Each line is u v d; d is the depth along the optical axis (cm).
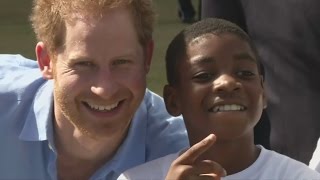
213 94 229
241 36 237
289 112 295
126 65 235
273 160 237
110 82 232
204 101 231
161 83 634
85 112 237
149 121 271
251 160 237
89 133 241
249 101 230
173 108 245
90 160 260
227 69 231
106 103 234
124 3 234
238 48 232
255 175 234
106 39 230
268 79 301
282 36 295
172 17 1027
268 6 298
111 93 231
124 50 232
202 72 232
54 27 235
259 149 243
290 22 292
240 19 312
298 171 232
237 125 227
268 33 299
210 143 207
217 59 231
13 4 1184
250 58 234
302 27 291
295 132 293
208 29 237
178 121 269
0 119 264
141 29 238
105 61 231
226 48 232
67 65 234
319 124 289
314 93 291
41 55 249
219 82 227
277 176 233
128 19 234
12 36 905
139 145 264
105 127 239
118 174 261
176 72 241
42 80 271
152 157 265
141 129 265
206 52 232
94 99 234
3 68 286
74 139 252
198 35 237
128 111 240
